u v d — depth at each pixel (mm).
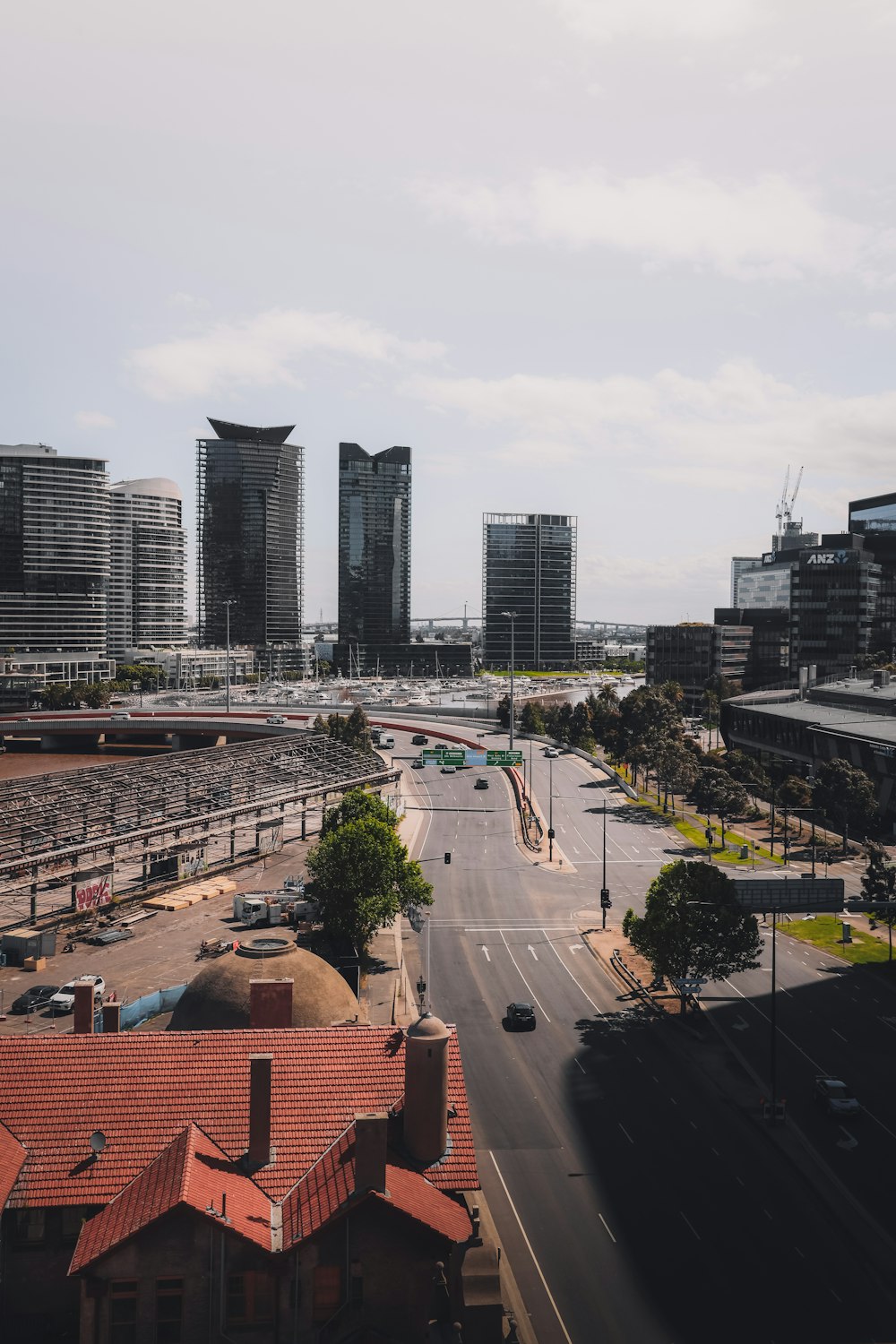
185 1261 40656
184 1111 47375
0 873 122312
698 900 95938
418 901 113938
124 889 139250
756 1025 94562
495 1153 69750
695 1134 73062
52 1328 42938
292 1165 45625
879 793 193250
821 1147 71375
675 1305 53531
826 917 132125
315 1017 68312
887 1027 94438
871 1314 53031
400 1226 41812
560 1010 97750
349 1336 41281
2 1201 42281
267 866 153875
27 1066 48406
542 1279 55562
